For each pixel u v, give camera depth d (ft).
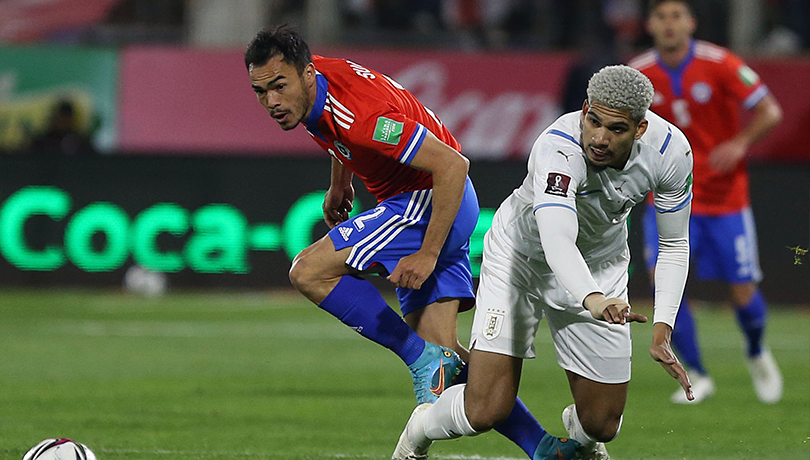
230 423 72.38
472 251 166.40
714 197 92.07
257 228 170.71
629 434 70.95
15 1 199.93
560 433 70.90
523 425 54.75
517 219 51.29
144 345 120.26
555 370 104.12
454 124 175.83
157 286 169.68
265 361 108.78
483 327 51.26
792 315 157.48
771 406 83.71
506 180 167.02
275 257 170.91
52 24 200.03
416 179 58.90
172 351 115.65
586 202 48.16
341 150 57.47
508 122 175.01
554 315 52.01
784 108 170.19
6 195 171.12
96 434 67.36
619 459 62.95
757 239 162.91
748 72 91.20
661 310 48.75
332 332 134.31
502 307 51.16
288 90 54.19
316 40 196.34
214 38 192.34
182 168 171.01
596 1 196.44
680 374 45.70
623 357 51.75
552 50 198.39
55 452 46.21
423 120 58.54
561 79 174.91
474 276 164.66
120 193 171.22
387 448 64.08
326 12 196.44
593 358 51.52
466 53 176.65
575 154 46.39
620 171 47.29
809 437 69.87
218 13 192.13
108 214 171.12
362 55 176.86
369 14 199.11
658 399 86.89
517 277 51.29
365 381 95.14
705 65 91.40
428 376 56.39
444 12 200.13
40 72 176.14
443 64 175.83
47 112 176.14
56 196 171.22
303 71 54.44
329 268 57.62
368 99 54.60
